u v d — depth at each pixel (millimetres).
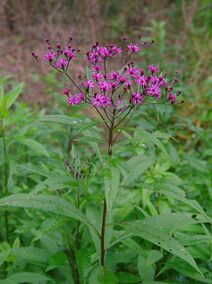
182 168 671
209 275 451
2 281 400
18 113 574
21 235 527
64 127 794
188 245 456
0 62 1326
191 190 570
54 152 700
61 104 1010
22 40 1420
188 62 1265
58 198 374
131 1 1642
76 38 1248
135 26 1550
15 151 692
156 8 1589
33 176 498
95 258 420
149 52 1088
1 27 1452
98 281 370
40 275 407
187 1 1565
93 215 427
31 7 1469
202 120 934
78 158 491
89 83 378
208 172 625
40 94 1182
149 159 425
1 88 549
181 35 1372
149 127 677
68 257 423
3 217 536
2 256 419
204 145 854
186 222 391
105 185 335
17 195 366
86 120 405
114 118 374
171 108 704
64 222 393
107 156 358
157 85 390
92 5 1455
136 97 371
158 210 527
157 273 485
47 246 438
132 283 447
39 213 499
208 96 1027
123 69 410
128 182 405
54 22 1461
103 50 397
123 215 463
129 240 426
